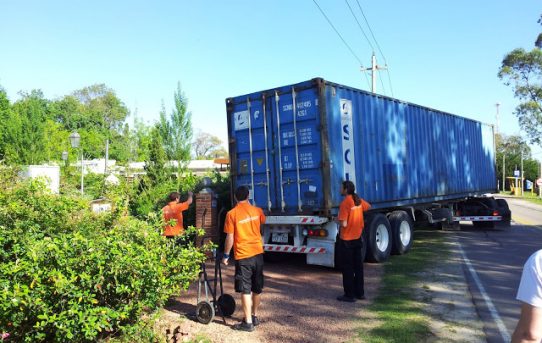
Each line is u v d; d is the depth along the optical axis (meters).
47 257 3.68
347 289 6.36
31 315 3.54
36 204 5.02
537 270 2.10
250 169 9.03
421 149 12.04
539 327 2.06
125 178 14.53
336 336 4.92
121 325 4.28
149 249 4.51
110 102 71.62
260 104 8.91
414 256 10.12
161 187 13.13
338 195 8.30
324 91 8.20
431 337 4.87
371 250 9.02
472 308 5.98
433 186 12.65
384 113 10.27
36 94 61.88
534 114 36.31
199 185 11.35
